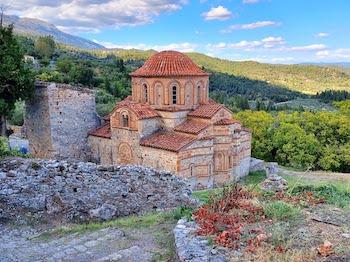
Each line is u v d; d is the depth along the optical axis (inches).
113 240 504.1
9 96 1336.1
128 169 737.6
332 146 2177.7
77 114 1455.5
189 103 1418.6
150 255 438.9
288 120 2332.7
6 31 1338.6
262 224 444.1
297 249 370.0
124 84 3191.4
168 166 1244.5
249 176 1581.0
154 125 1373.0
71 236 543.5
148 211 731.4
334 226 432.1
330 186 651.5
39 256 464.4
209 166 1314.0
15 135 1946.4
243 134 1550.2
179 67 1403.8
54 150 1379.2
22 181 657.6
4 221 608.1
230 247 383.2
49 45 4183.1
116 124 1393.9
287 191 600.7
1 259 456.1
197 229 436.1
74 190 686.5
